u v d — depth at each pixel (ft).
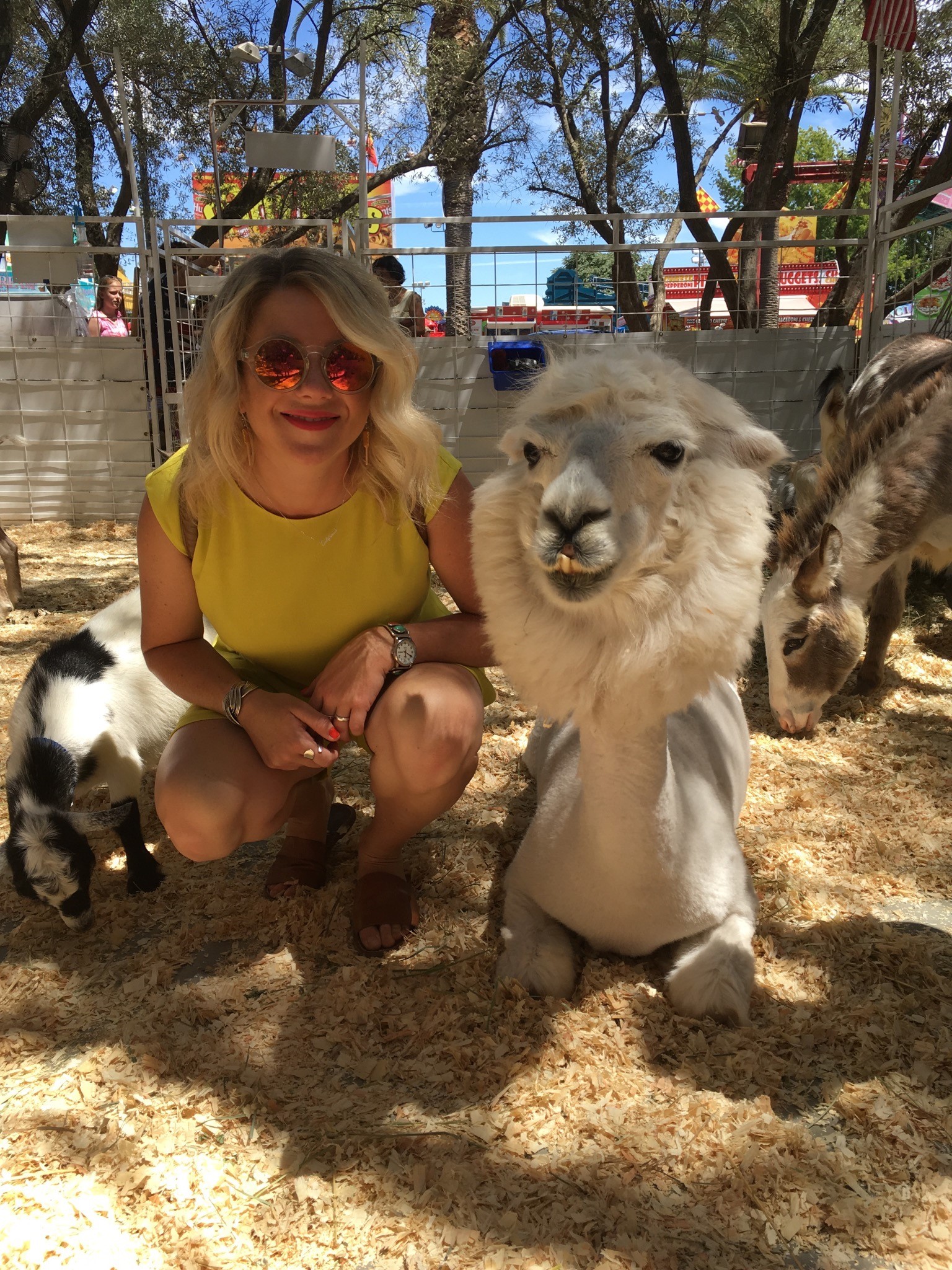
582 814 3.55
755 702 7.47
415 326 14.06
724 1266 2.61
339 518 3.85
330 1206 2.81
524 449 2.90
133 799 4.85
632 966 3.88
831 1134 3.07
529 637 2.98
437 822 5.27
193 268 15.28
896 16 11.87
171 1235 2.74
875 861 4.86
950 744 6.46
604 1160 2.95
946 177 15.23
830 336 14.14
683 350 14.19
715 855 3.72
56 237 14.12
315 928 4.24
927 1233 2.71
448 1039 3.52
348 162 25.86
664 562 2.83
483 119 25.12
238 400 3.51
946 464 6.52
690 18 21.27
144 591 4.09
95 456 15.23
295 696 3.88
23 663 8.09
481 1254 2.65
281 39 24.95
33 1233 2.74
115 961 4.24
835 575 6.38
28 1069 3.49
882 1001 3.67
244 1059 3.47
